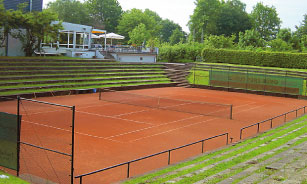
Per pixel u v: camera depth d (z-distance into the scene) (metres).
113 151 16.66
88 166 14.14
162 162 15.16
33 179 11.58
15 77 34.62
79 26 52.59
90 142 18.03
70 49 51.91
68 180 11.84
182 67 56.91
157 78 49.56
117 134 20.12
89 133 19.94
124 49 58.16
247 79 45.47
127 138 19.33
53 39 47.22
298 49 75.06
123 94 37.56
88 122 22.86
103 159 15.29
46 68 39.62
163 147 17.83
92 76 42.50
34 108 26.41
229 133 21.69
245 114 29.08
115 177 12.89
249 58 59.56
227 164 13.23
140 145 18.00
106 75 44.19
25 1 45.41
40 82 35.41
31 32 43.12
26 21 41.22
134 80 45.41
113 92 38.53
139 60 58.75
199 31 105.00
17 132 12.07
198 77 52.81
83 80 39.88
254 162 13.07
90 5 108.00
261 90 44.56
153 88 45.09
